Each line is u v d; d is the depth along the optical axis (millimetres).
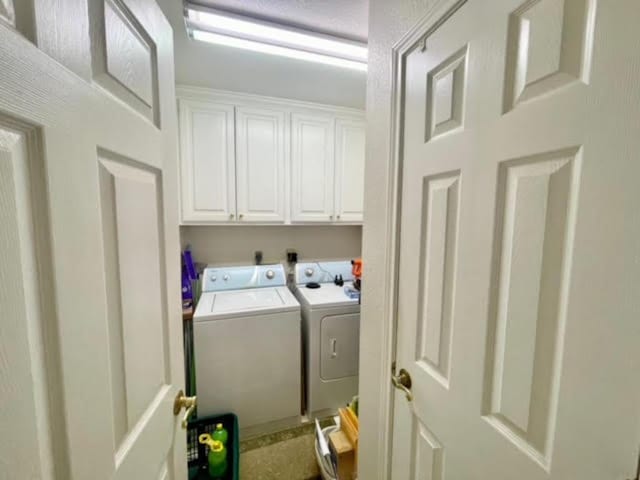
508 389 627
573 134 486
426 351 892
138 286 671
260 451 1908
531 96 555
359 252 2904
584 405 486
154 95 761
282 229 2664
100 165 521
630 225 418
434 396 856
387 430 1091
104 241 538
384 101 1046
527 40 557
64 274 428
